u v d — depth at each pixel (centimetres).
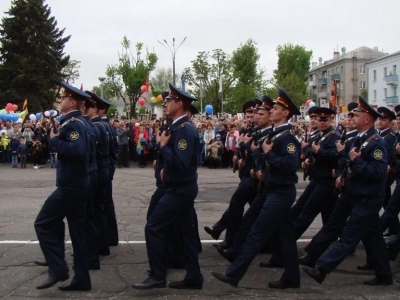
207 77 3744
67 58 4184
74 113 510
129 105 3469
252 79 4578
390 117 744
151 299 502
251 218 591
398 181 694
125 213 955
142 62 3369
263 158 545
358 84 6819
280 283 539
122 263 629
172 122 516
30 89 3931
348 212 584
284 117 523
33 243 718
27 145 1881
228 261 645
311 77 8262
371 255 553
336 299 509
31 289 529
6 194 1193
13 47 3956
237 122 1892
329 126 659
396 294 525
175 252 613
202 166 1934
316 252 600
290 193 520
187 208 518
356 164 525
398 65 5284
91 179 571
